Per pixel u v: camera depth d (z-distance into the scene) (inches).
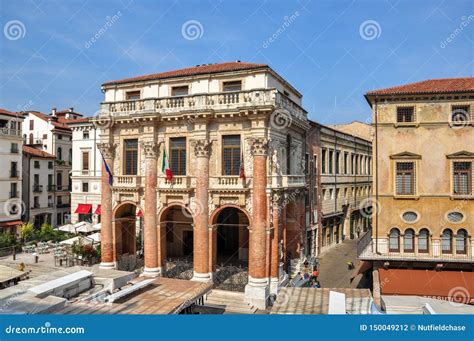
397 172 1133.7
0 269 1087.6
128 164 1316.4
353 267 1539.1
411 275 1062.4
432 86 1148.5
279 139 1216.2
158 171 1250.0
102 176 1314.0
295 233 1411.2
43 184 2285.9
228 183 1152.2
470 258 1065.5
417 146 1112.2
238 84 1200.2
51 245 1758.1
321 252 1782.7
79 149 2022.6
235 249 1576.0
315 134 1670.8
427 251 1111.6
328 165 1854.1
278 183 1173.1
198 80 1240.2
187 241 1567.4
